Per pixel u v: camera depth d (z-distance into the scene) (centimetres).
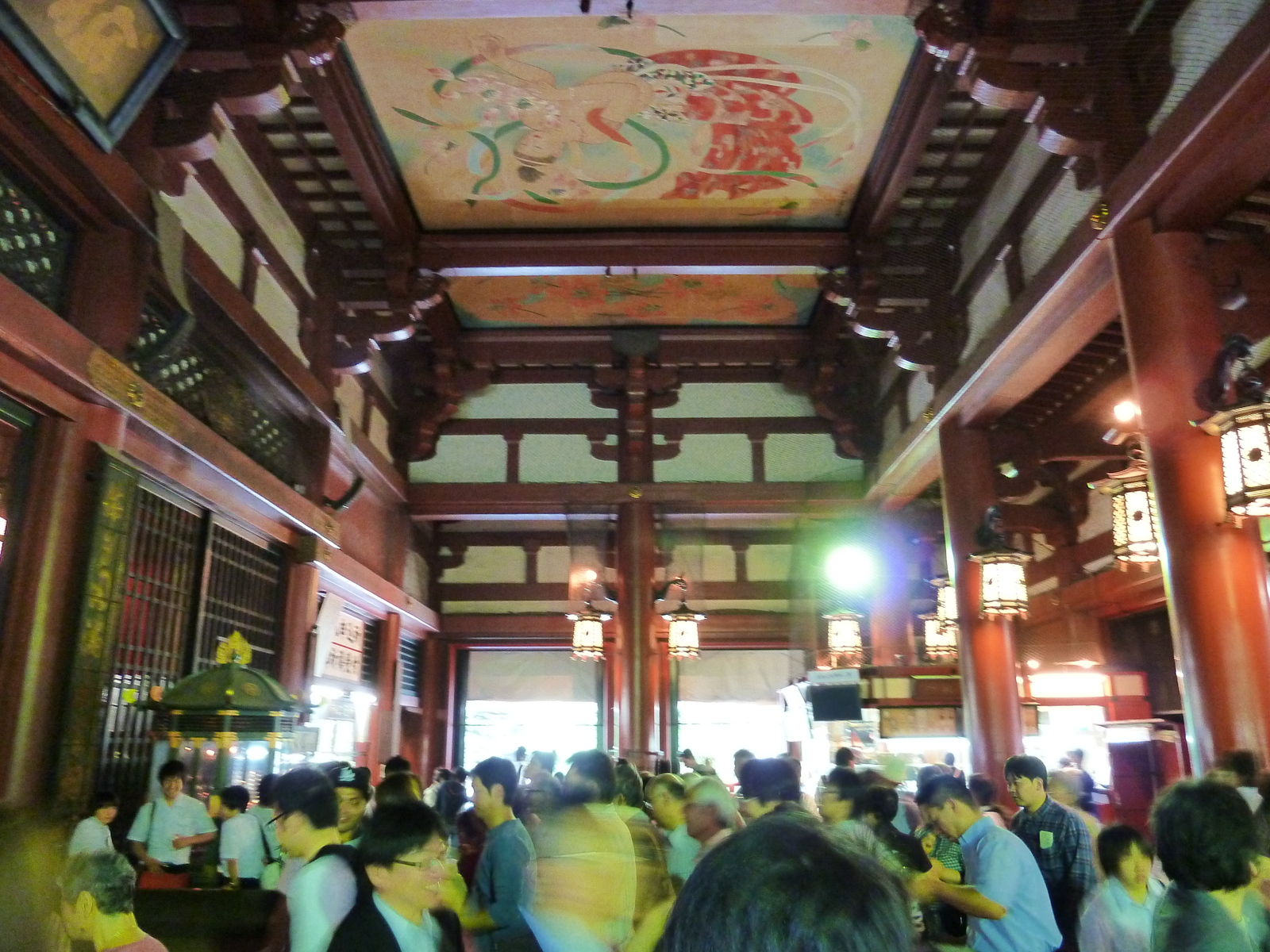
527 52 809
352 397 1239
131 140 646
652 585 1409
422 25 776
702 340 1450
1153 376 573
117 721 681
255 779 746
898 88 854
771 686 1756
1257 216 593
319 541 1013
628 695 1354
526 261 1081
